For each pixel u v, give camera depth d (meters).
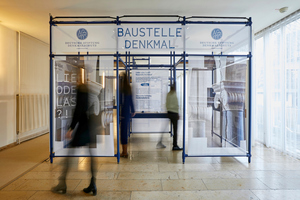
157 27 3.71
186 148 4.77
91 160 2.61
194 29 3.73
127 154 4.11
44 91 6.77
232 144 3.80
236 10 4.05
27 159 4.03
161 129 6.27
